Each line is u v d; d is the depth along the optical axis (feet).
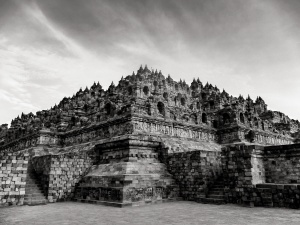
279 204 63.21
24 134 168.25
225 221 49.16
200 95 215.51
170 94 188.96
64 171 92.63
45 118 183.42
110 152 99.40
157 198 81.05
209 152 87.30
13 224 49.90
